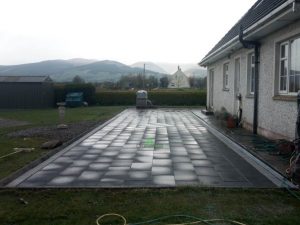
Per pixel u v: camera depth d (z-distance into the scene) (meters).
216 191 5.35
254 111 11.33
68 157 8.02
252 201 4.95
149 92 28.80
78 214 4.54
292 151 7.61
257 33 9.93
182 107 26.56
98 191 5.38
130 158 7.86
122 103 29.02
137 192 5.30
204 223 4.26
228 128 12.96
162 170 6.77
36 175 6.47
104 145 9.56
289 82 8.99
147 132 12.19
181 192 5.31
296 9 6.91
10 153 8.30
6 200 5.07
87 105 28.19
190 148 9.08
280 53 9.60
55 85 28.50
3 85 25.78
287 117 8.82
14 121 16.44
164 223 4.27
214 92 19.64
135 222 4.30
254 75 11.46
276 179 6.06
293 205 4.80
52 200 5.03
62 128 12.95
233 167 7.00
